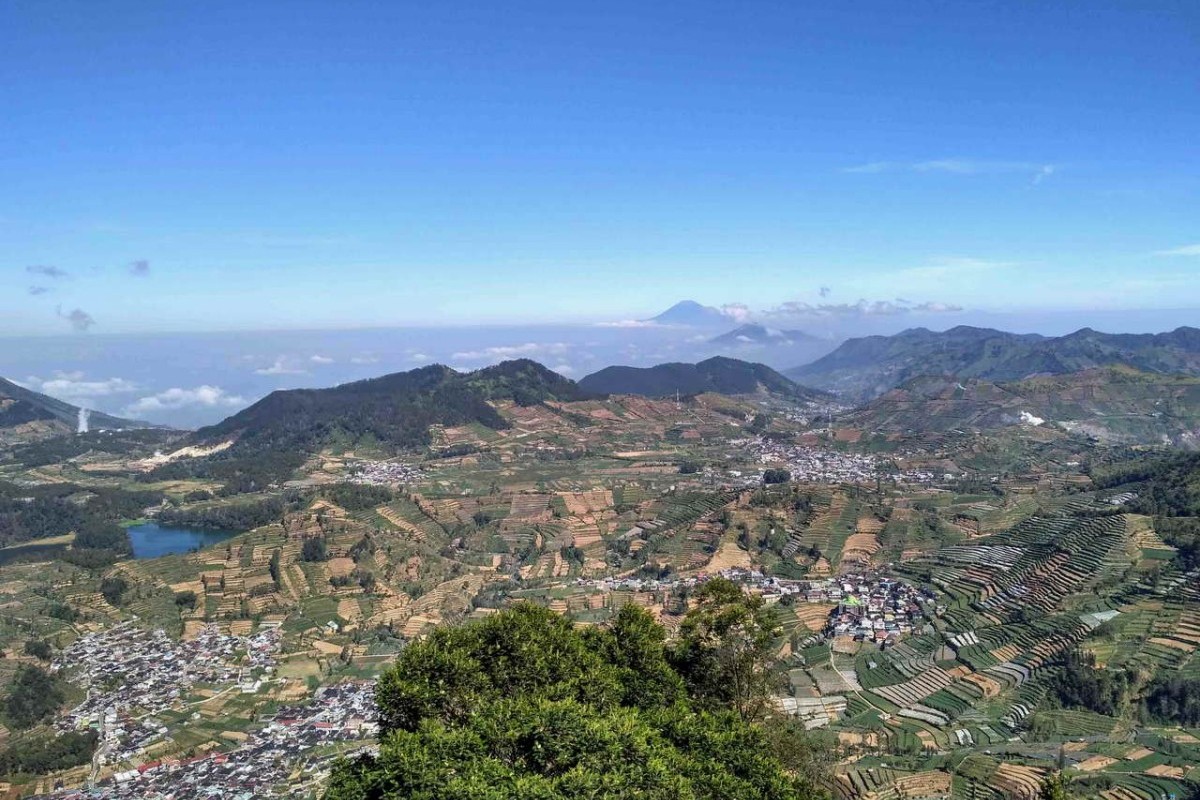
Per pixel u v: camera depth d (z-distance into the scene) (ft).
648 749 110.42
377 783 108.37
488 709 118.83
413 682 130.31
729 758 120.98
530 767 109.50
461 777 103.04
